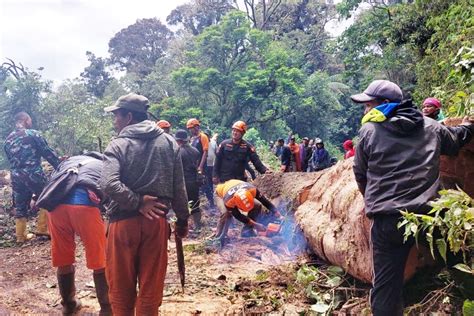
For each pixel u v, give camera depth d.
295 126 43.91
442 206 2.91
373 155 3.29
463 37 6.43
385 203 3.15
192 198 8.73
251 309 4.50
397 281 3.22
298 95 40.94
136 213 3.55
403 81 19.70
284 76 39.09
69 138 23.98
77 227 4.26
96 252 4.28
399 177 3.18
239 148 8.16
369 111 3.48
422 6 15.34
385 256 3.22
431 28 14.87
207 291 5.23
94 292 5.32
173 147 3.75
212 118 39.56
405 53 18.95
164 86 49.78
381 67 19.88
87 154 4.70
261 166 8.27
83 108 25.41
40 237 8.57
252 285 5.18
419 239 3.26
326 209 5.19
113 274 3.59
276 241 7.01
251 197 7.04
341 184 4.87
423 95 12.95
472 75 3.72
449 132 3.39
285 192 7.86
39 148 8.25
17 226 8.26
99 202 4.30
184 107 39.44
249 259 6.50
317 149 14.39
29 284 5.86
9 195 11.48
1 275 6.27
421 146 3.24
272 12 55.91
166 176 3.63
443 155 3.71
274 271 5.50
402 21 16.83
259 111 41.56
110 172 3.46
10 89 26.28
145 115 3.83
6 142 8.25
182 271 4.14
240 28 39.22
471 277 3.59
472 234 3.06
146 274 3.61
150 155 3.61
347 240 4.30
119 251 3.56
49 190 4.24
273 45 42.75
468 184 3.73
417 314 3.57
